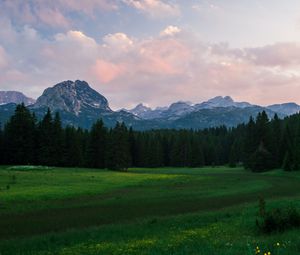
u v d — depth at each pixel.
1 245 19.89
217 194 46.44
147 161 146.12
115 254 15.28
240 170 121.00
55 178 65.50
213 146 173.12
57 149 110.56
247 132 124.31
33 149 109.62
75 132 116.50
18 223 27.81
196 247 14.95
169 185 60.44
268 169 109.81
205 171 116.31
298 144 99.69
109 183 61.50
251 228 20.47
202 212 31.23
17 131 107.94
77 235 21.52
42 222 28.19
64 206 36.69
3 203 37.56
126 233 21.39
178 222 24.92
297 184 62.41
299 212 21.42
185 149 155.50
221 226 22.05
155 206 36.28
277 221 18.92
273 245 13.60
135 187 56.62
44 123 110.75
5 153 107.69
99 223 27.52
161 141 166.12
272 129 123.44
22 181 58.12
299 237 15.14
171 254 13.80
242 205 34.56
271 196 43.91
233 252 12.79
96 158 118.25
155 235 20.09
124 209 34.53
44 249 18.02
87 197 43.91
